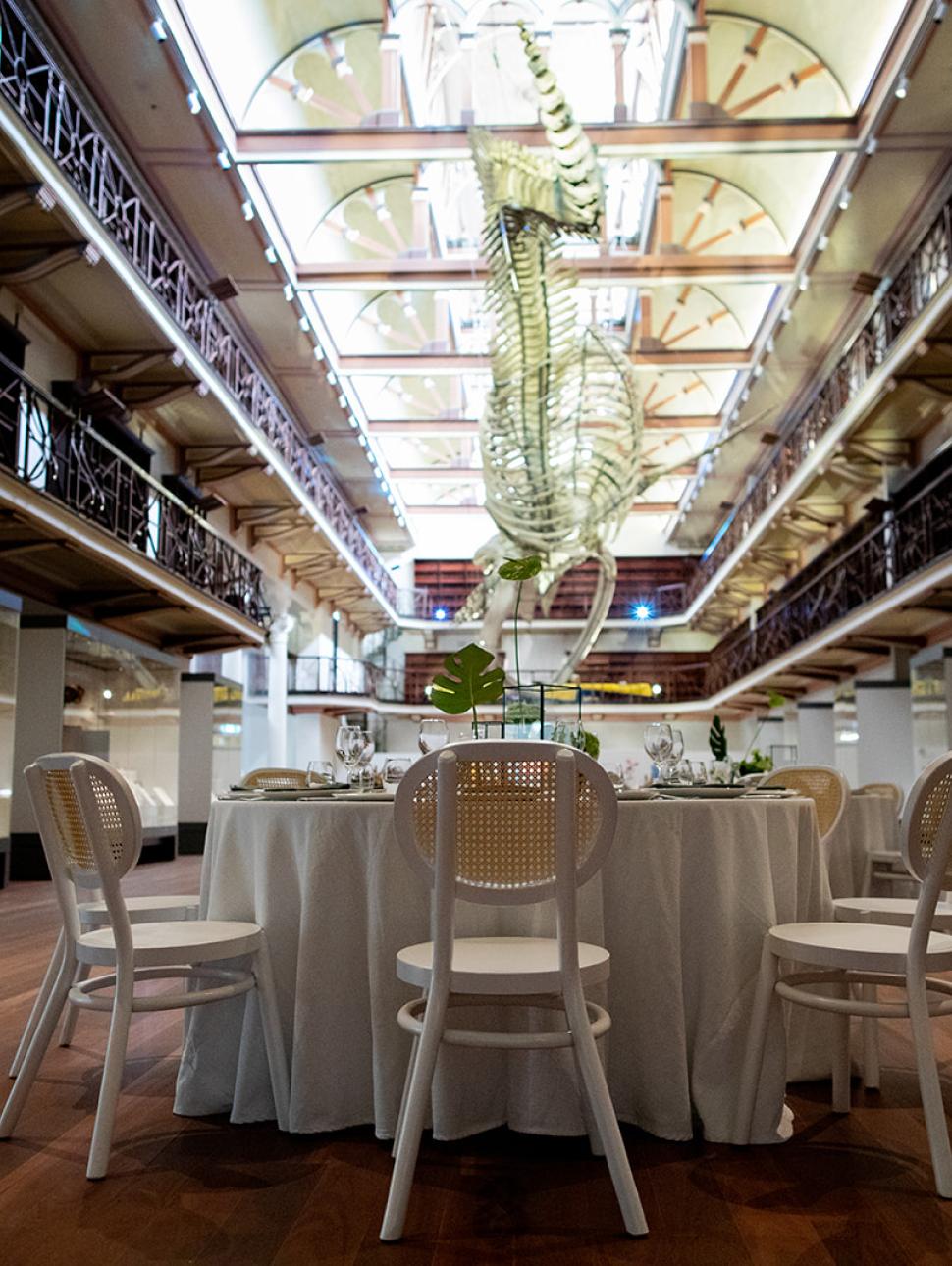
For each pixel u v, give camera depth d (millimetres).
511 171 7129
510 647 24969
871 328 10992
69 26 7289
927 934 1900
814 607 14219
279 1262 1623
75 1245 1682
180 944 2045
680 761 2852
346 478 17906
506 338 7348
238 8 8945
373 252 13211
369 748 2732
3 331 7910
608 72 12672
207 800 12289
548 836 1791
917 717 10156
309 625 19797
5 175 6504
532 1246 1681
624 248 14242
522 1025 2213
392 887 2176
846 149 8820
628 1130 2240
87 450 8758
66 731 8891
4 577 8750
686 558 25000
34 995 3680
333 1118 2205
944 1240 1694
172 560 10219
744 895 2229
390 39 9586
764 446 16641
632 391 7719
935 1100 1893
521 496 7582
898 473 12117
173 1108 2385
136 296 8211
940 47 7578
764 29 9797
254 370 12258
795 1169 2016
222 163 8828
